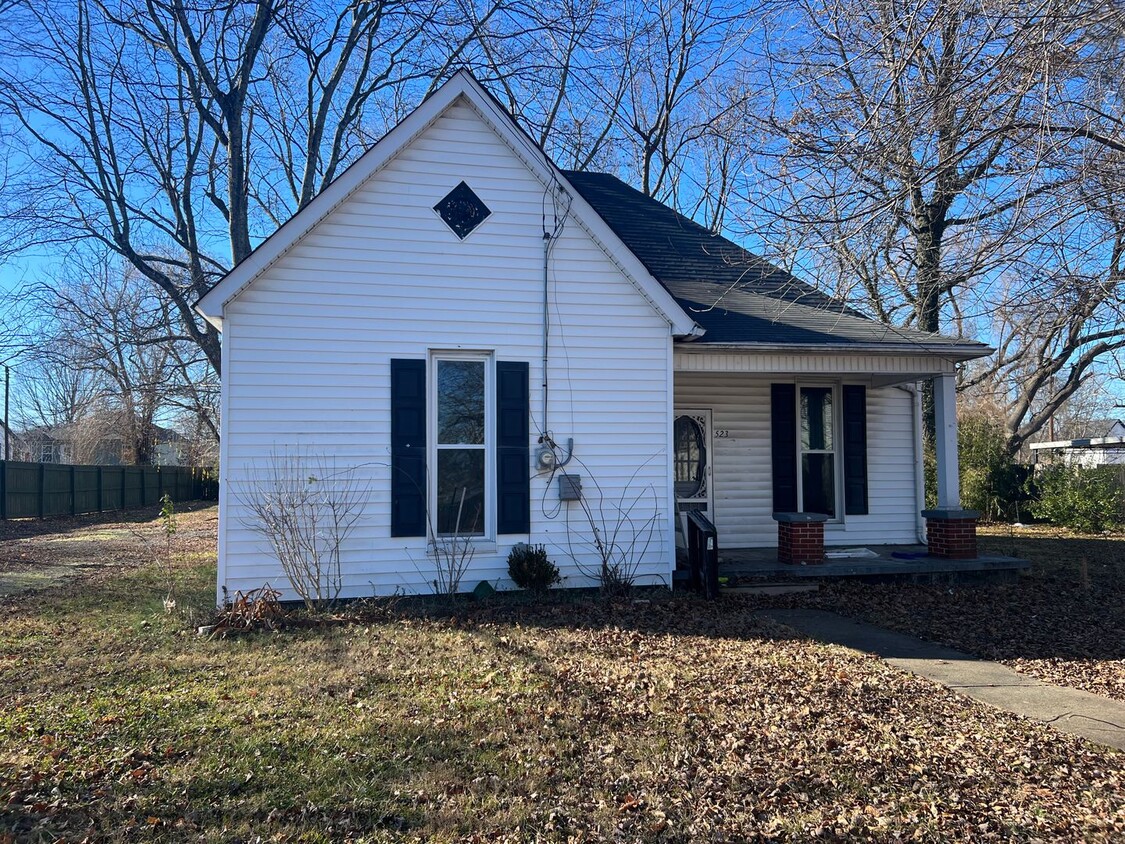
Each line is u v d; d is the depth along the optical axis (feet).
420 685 20.01
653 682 20.26
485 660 22.25
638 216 49.78
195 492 137.08
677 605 30.27
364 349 30.04
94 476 97.71
